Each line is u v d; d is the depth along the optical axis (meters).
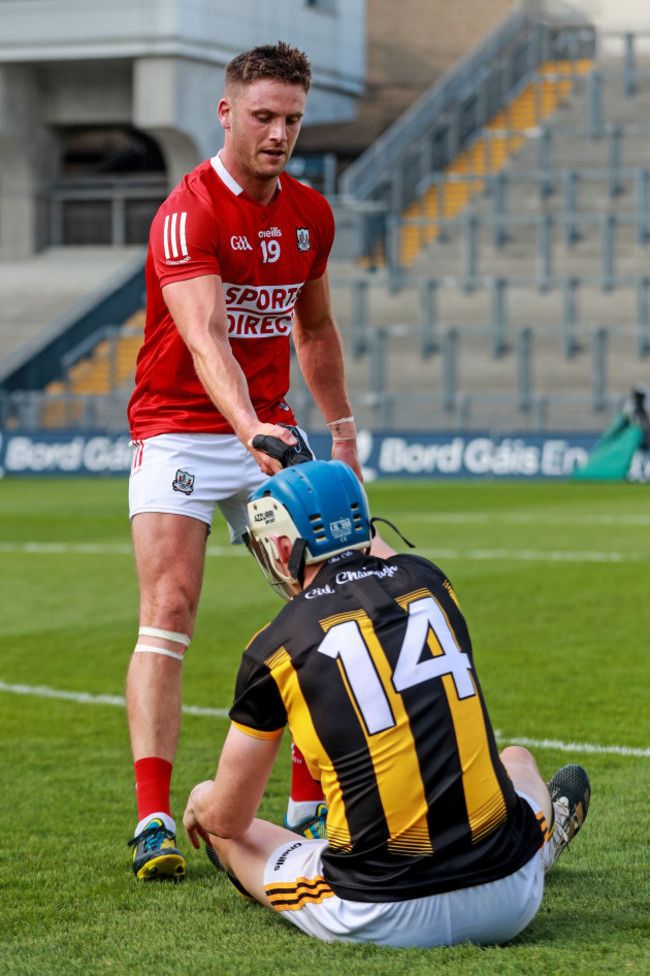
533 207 105.56
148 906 11.54
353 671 9.34
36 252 124.06
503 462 81.12
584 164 108.31
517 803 9.89
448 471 82.19
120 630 28.84
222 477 13.88
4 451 92.12
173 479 13.66
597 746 17.38
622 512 57.16
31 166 122.38
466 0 131.38
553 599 31.84
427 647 9.45
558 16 124.75
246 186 13.20
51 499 69.56
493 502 63.22
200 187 13.17
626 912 10.90
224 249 13.19
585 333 93.88
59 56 113.94
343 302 101.50
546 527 50.62
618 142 107.75
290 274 13.84
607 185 104.44
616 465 78.44
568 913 10.88
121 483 83.25
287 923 10.84
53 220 127.12
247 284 13.55
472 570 37.62
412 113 111.50
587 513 56.72
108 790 15.91
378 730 9.30
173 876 12.40
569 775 11.98
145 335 14.06
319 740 9.50
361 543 10.01
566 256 100.44
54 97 121.62
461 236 105.75
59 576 38.78
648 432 79.06
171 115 111.56
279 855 10.62
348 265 104.88
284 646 9.54
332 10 122.38
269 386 14.50
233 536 15.01
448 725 9.36
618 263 98.50
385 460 83.88
